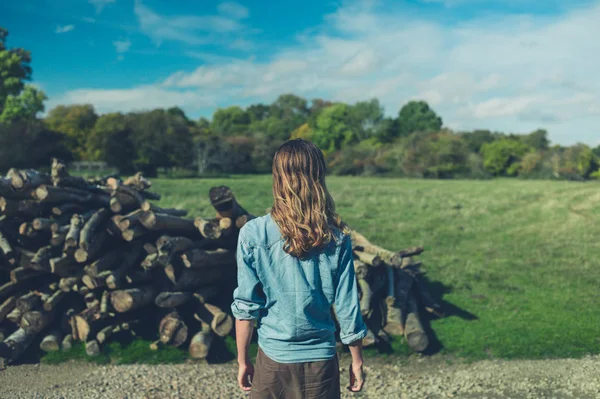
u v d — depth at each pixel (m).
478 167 56.75
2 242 6.09
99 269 5.85
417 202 21.59
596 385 4.77
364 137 90.25
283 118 112.06
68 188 6.44
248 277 1.91
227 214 6.25
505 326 6.68
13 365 5.52
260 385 1.93
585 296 8.09
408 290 7.06
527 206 20.38
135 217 6.05
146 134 49.91
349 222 15.23
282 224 1.86
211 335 6.01
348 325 1.89
